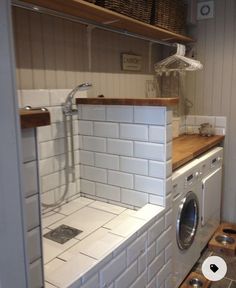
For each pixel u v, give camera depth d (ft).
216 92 10.20
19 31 5.38
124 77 8.54
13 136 2.43
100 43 7.45
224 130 10.25
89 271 3.81
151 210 5.50
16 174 2.49
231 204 10.53
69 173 6.39
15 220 2.53
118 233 4.72
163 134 5.33
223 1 9.57
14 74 2.39
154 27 7.34
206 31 10.02
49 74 6.06
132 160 5.82
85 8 5.41
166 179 5.56
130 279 4.76
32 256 3.02
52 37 6.06
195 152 7.69
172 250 6.44
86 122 6.30
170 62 8.86
